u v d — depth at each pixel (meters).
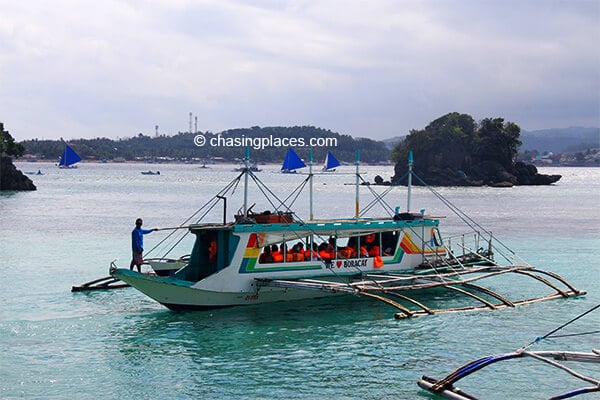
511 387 21.31
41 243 55.25
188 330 27.42
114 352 24.50
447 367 23.06
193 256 31.56
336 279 32.56
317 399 20.11
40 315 29.88
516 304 32.38
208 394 20.50
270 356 24.09
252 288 30.67
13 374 22.16
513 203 118.50
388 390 20.86
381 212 97.31
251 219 30.77
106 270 42.19
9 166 138.75
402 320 29.25
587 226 74.75
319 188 186.75
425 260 35.38
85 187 165.12
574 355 18.89
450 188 184.50
